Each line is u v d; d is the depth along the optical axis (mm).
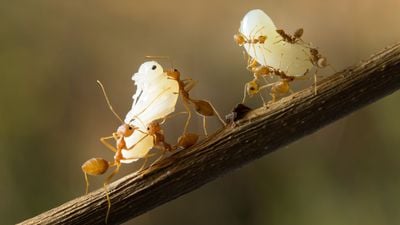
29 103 429
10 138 413
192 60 465
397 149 368
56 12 463
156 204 183
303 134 182
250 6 480
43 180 409
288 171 388
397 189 361
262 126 182
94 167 185
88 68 458
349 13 457
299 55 187
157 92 184
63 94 443
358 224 367
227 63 454
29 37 451
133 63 467
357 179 375
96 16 474
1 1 448
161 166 183
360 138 380
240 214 391
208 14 483
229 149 182
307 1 471
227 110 432
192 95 444
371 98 183
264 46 188
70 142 428
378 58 183
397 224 357
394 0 448
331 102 182
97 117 442
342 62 447
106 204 183
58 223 183
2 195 397
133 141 185
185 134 183
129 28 478
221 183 397
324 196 376
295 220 380
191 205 396
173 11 486
